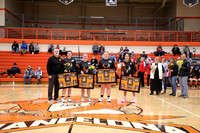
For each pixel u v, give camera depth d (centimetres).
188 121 383
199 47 1867
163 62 881
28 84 1299
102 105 552
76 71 618
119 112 457
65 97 714
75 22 2594
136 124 354
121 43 1880
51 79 616
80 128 323
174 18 2269
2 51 1723
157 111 476
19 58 1576
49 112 452
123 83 621
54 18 2570
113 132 304
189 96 779
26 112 452
